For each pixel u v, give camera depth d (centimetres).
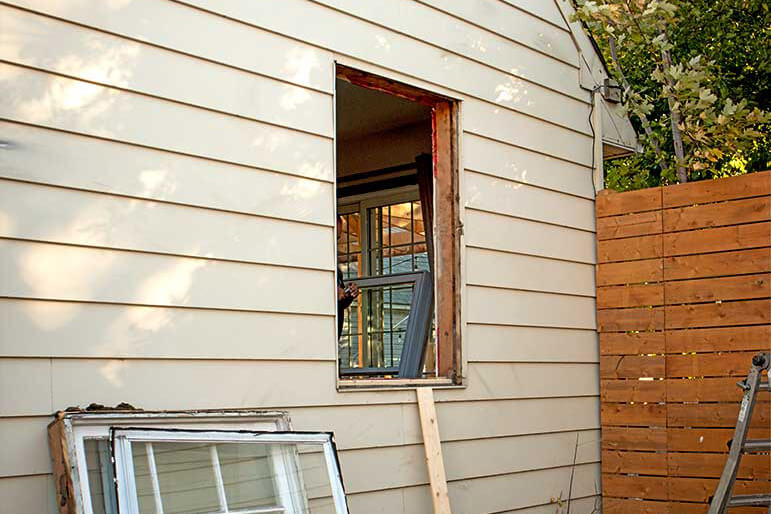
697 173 746
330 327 396
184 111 350
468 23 492
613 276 559
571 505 530
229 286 358
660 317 536
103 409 310
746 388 451
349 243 736
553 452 521
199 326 347
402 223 699
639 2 558
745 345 499
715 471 503
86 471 289
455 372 470
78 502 283
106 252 322
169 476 299
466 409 470
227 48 366
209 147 356
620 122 611
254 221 370
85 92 320
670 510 519
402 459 427
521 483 498
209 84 359
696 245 525
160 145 340
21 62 304
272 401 369
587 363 555
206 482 308
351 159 724
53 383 304
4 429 291
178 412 323
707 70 598
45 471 299
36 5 309
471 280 479
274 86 383
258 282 369
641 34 568
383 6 439
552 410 524
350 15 421
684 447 517
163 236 339
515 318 506
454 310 474
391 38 443
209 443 314
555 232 541
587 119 579
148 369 330
